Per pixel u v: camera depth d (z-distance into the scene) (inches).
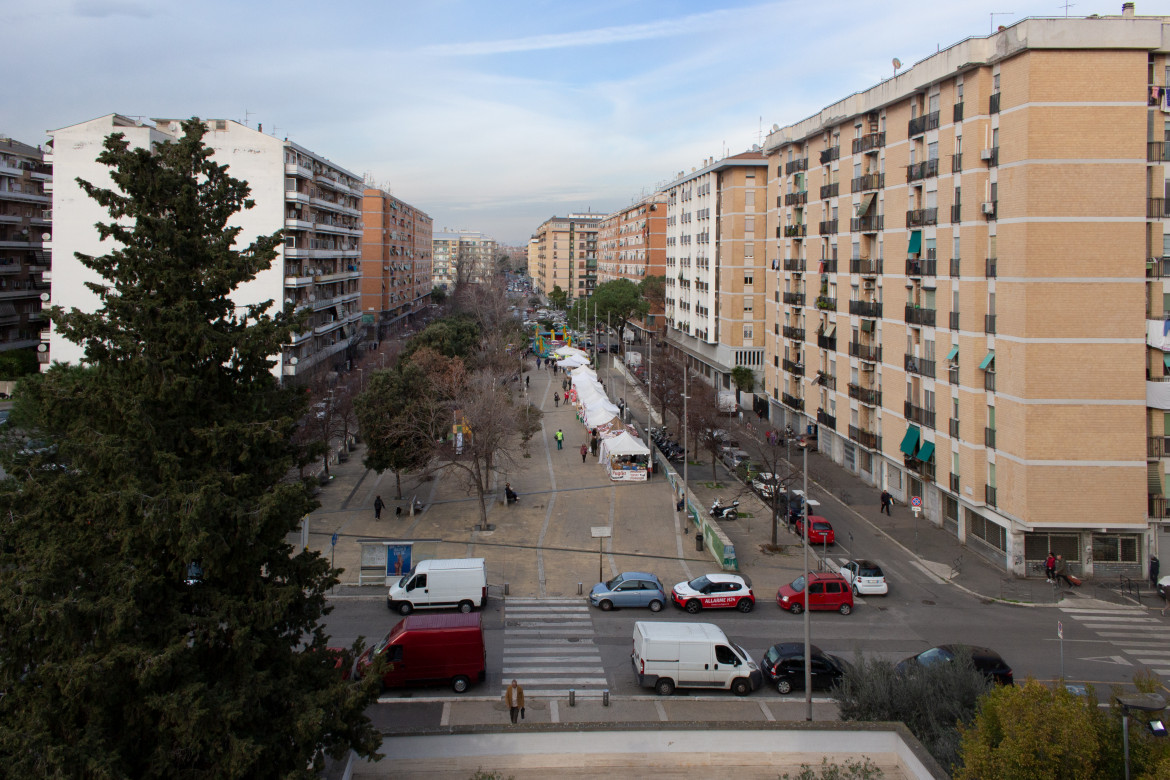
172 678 554.6
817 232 2298.2
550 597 1295.5
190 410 633.6
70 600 519.2
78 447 565.0
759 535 1651.1
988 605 1274.6
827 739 717.9
